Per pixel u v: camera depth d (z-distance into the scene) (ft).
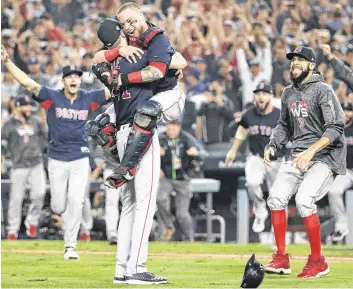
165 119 84.64
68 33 216.54
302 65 92.12
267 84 135.44
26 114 160.97
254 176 138.51
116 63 82.02
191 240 164.86
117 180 81.05
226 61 193.77
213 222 179.52
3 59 118.83
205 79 193.06
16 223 162.91
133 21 81.10
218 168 175.73
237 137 138.82
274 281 87.86
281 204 94.17
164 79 84.12
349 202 156.46
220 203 180.24
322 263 92.22
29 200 173.47
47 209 171.01
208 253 128.16
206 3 220.43
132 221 84.07
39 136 162.30
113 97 83.66
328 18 209.87
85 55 173.37
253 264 77.46
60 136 122.83
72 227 118.93
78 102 123.54
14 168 160.86
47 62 199.31
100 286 82.02
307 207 91.25
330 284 85.81
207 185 167.43
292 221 165.48
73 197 120.37
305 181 91.97
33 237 162.61
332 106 90.79
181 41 205.67
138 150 80.79
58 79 191.31
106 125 84.23
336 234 152.35
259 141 137.59
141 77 80.59
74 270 101.04
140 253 82.79
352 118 151.84
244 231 162.91
